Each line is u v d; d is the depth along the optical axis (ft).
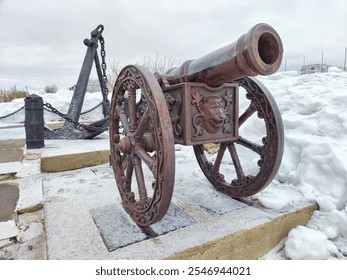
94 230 3.94
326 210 4.74
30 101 8.68
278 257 4.25
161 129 3.27
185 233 3.82
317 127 6.22
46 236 3.82
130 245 3.53
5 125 17.21
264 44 3.46
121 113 4.65
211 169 5.71
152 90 3.43
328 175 5.10
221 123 4.18
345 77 9.45
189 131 4.11
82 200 5.14
